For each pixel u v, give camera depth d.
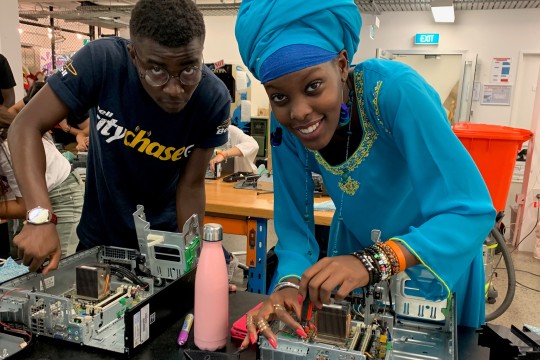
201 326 0.93
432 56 5.98
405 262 0.76
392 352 0.88
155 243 1.14
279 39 0.74
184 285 1.08
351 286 0.73
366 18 6.01
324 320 0.84
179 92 1.07
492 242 2.30
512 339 0.80
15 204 1.48
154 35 0.97
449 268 0.76
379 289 0.93
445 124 0.80
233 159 3.57
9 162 1.41
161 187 1.43
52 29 7.81
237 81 4.84
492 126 2.35
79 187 2.03
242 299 1.19
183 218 1.46
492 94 5.77
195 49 1.02
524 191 4.23
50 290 1.06
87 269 1.02
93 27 8.41
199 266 0.93
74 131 3.76
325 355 0.79
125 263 1.19
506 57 5.66
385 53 6.09
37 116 1.16
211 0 7.21
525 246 4.25
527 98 5.72
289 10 0.73
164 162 1.35
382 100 0.85
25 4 7.68
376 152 0.94
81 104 1.21
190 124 1.32
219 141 1.42
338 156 0.99
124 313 0.93
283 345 0.83
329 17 0.74
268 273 2.75
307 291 0.76
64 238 1.97
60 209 1.95
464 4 5.34
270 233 4.04
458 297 1.03
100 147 1.31
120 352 0.90
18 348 0.91
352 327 0.89
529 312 3.05
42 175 1.13
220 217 2.66
